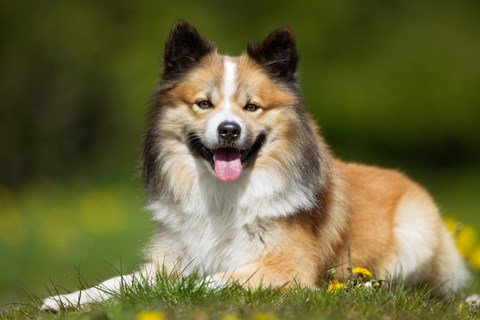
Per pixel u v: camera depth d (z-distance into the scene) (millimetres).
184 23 8398
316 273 8461
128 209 19609
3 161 29031
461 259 10359
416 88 29812
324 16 29953
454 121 30250
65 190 23141
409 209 9695
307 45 29406
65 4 30781
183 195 8492
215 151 8234
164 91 8484
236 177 8117
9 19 30391
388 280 8336
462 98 30125
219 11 30016
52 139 29734
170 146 8477
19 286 13461
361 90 29156
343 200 9023
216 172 8148
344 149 29375
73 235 16203
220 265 8562
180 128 8375
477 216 20688
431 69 29953
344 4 30250
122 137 28953
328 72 29250
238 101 8234
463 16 31297
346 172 9688
